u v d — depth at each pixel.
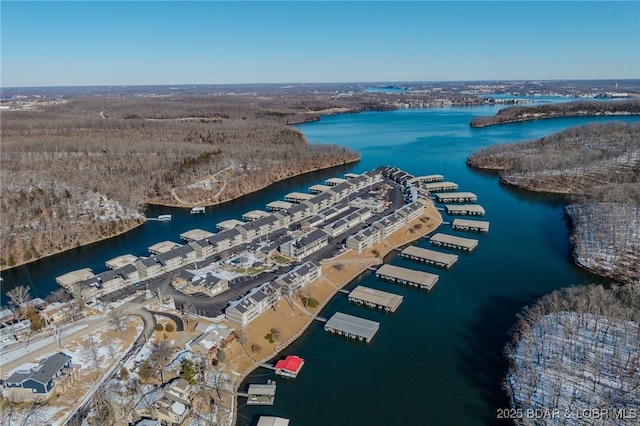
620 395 88.00
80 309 127.75
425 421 89.19
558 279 146.88
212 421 88.31
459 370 104.31
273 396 96.19
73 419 86.50
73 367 100.19
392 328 122.31
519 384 95.31
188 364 98.56
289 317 125.44
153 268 147.75
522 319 115.94
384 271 152.25
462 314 128.25
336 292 142.38
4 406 88.88
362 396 96.62
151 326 118.62
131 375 98.94
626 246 159.38
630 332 105.06
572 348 102.69
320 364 107.75
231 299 132.38
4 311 127.56
